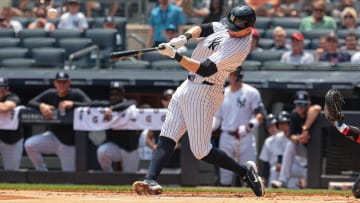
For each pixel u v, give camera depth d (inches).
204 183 1556.3
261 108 1518.2
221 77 938.1
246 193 1150.3
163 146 955.3
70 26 2089.1
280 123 1508.4
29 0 2374.5
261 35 1996.8
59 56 1850.4
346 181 1460.4
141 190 944.9
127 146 1518.2
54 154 1600.6
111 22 2054.6
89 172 1504.7
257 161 1628.9
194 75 943.0
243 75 1673.2
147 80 1663.4
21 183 1492.4
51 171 1518.2
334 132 1472.7
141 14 2276.1
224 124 1525.6
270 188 1460.4
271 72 1691.7
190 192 1173.1
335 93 904.9
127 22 2272.4
